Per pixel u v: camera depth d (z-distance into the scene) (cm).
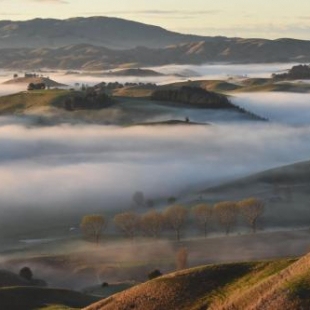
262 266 10619
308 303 8519
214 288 10325
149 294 10638
